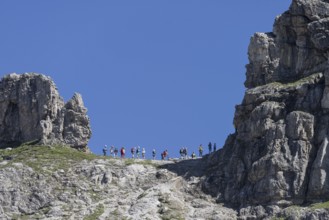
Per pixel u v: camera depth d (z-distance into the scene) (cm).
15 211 17488
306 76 18238
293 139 17175
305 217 16025
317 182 16662
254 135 17662
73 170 18388
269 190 16862
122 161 18875
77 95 19750
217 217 16875
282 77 18512
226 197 17450
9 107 19888
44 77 19738
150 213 17050
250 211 16850
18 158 18800
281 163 16988
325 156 16825
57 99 19688
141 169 18500
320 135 17112
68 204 17550
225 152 18325
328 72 17438
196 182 17900
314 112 17388
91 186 18025
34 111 19612
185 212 17112
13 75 19988
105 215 17125
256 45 18825
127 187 18088
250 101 18100
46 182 17988
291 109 17612
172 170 18500
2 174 18012
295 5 18488
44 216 17300
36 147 19200
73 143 19425
